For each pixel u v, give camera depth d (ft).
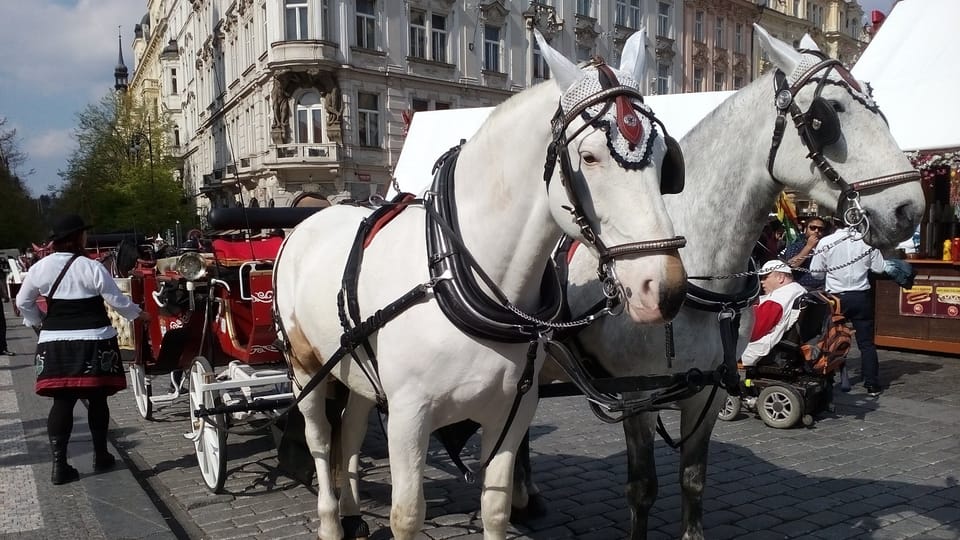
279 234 20.47
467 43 88.99
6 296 76.13
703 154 10.59
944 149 24.90
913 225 8.79
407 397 8.44
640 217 6.46
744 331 11.16
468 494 15.42
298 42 76.07
